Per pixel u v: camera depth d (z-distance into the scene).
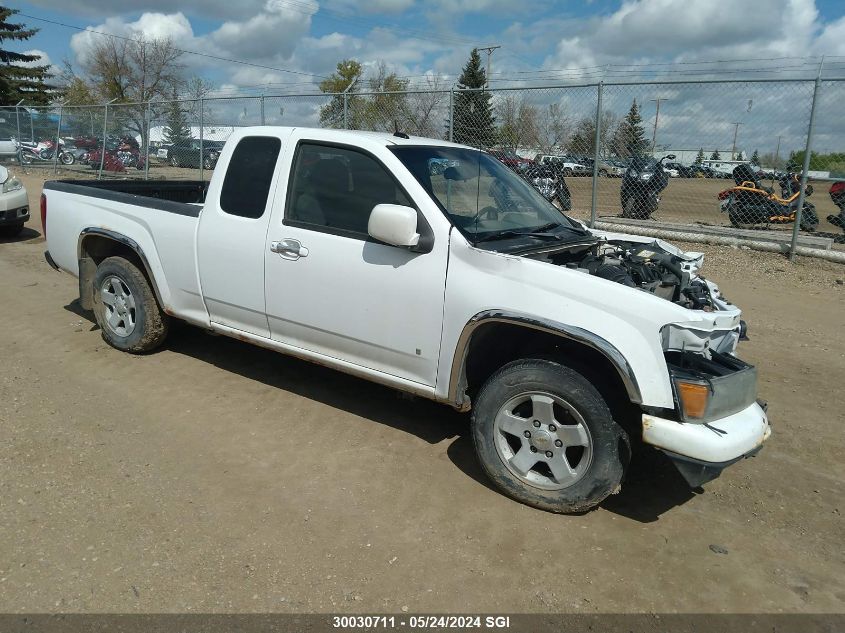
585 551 3.23
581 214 12.19
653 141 11.40
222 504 3.47
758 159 11.33
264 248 4.32
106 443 4.04
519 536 3.32
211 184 4.65
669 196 11.80
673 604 2.90
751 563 3.20
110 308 5.49
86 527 3.23
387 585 2.93
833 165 10.67
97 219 5.38
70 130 21.05
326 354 4.26
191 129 15.85
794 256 9.66
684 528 3.47
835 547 3.36
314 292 4.13
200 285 4.77
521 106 11.21
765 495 3.83
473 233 3.72
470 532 3.33
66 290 7.45
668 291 3.87
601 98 10.42
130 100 46.22
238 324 4.69
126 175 18.72
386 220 3.56
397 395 4.92
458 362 3.65
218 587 2.87
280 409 4.62
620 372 3.17
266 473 3.79
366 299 3.92
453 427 4.47
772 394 5.26
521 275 3.44
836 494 3.86
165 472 3.75
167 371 5.20
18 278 7.93
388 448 4.14
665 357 3.26
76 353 5.49
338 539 3.23
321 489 3.65
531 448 3.51
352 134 4.16
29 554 3.03
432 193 3.82
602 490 3.35
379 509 3.49
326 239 4.05
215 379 5.09
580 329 3.26
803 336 6.71
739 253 10.05
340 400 4.81
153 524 3.28
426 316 3.72
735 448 3.16
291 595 2.85
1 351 5.47
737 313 3.55
